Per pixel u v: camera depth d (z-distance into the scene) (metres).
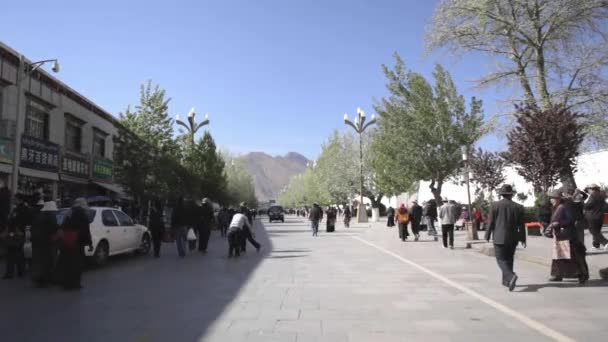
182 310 7.98
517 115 22.86
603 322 6.88
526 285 10.02
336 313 7.61
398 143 36.88
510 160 23.59
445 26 27.73
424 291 9.48
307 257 16.30
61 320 7.37
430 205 24.44
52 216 10.70
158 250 16.83
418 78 36.78
